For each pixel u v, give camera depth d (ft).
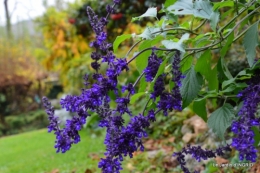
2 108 36.55
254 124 2.81
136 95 3.97
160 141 11.05
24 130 34.04
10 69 37.11
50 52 20.33
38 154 13.55
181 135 10.94
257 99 3.02
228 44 3.94
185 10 3.75
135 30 14.14
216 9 3.75
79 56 18.25
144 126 3.30
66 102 3.34
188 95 3.99
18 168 11.51
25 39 42.06
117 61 3.34
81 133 15.85
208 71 4.17
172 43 3.36
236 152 7.14
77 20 17.02
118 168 3.16
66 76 19.24
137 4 13.96
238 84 3.93
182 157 4.49
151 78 3.45
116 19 14.28
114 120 3.31
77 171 9.48
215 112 3.87
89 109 3.33
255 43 3.69
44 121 35.01
